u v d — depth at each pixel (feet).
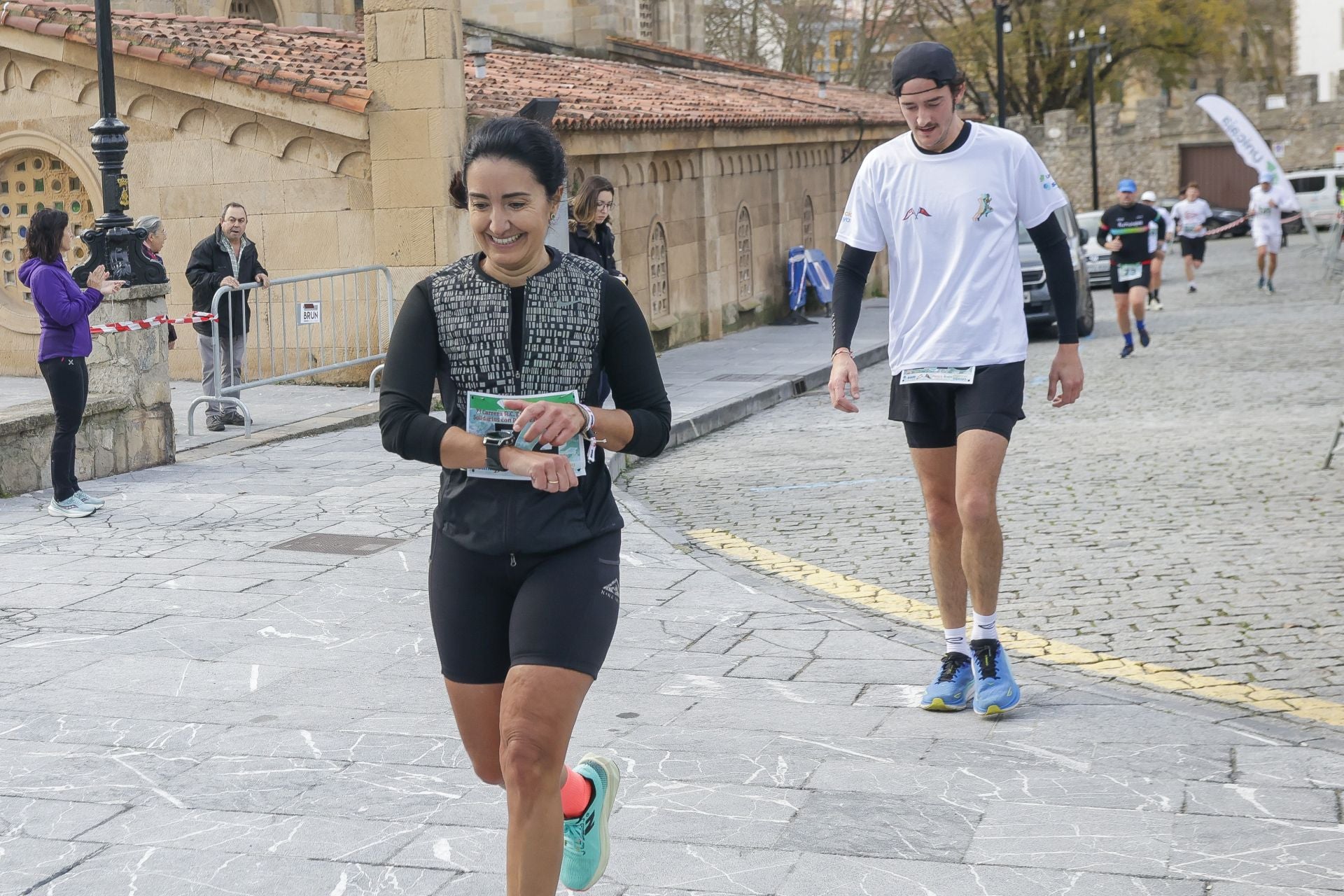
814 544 26.40
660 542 26.40
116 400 33.81
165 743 15.74
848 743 15.34
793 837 12.85
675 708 16.72
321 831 13.24
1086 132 184.85
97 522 28.32
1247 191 183.93
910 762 14.71
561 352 9.88
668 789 14.11
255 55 50.11
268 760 15.14
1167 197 176.55
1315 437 35.14
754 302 75.00
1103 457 34.04
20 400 45.14
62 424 28.71
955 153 15.28
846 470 34.63
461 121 47.14
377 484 32.17
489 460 9.59
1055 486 30.71
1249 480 30.14
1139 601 21.31
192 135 49.52
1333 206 156.97
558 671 9.55
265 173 48.91
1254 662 18.11
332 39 58.90
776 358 60.39
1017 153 15.33
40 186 52.54
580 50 99.76
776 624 20.45
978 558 15.53
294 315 49.37
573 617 9.65
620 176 59.67
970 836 12.77
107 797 14.17
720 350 64.23
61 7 50.98
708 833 13.00
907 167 15.44
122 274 34.40
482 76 56.85
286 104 47.57
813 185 85.30
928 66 15.05
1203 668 17.94
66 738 15.93
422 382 9.99
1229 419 39.01
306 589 22.76
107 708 16.97
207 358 41.34
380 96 46.68
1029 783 14.01
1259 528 25.72
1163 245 77.97
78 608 21.70
